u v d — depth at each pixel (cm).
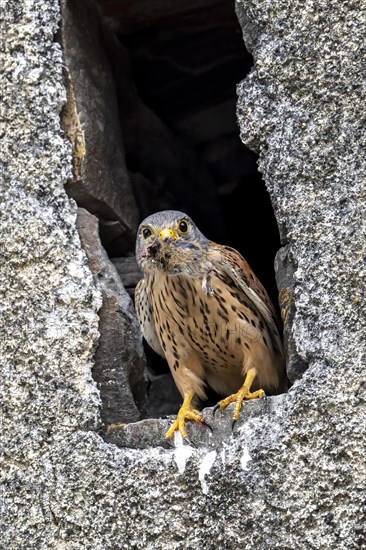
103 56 1191
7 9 1059
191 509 920
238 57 1303
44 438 967
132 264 1220
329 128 959
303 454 902
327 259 934
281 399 945
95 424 968
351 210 939
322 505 888
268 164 973
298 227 950
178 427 962
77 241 1016
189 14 1216
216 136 1473
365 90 955
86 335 993
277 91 979
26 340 992
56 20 1076
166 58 1293
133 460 945
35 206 1020
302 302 933
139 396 1100
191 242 1094
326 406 903
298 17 981
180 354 1138
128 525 929
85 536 935
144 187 1343
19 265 1008
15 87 1043
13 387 984
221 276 1092
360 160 947
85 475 949
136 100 1300
